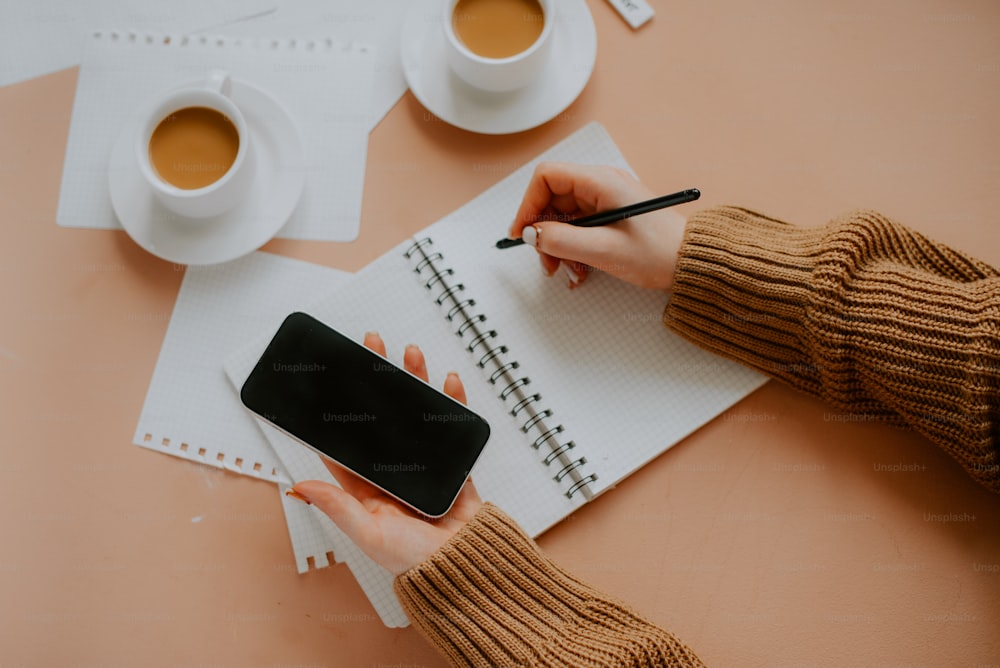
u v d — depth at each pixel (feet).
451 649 2.35
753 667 2.61
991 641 2.57
